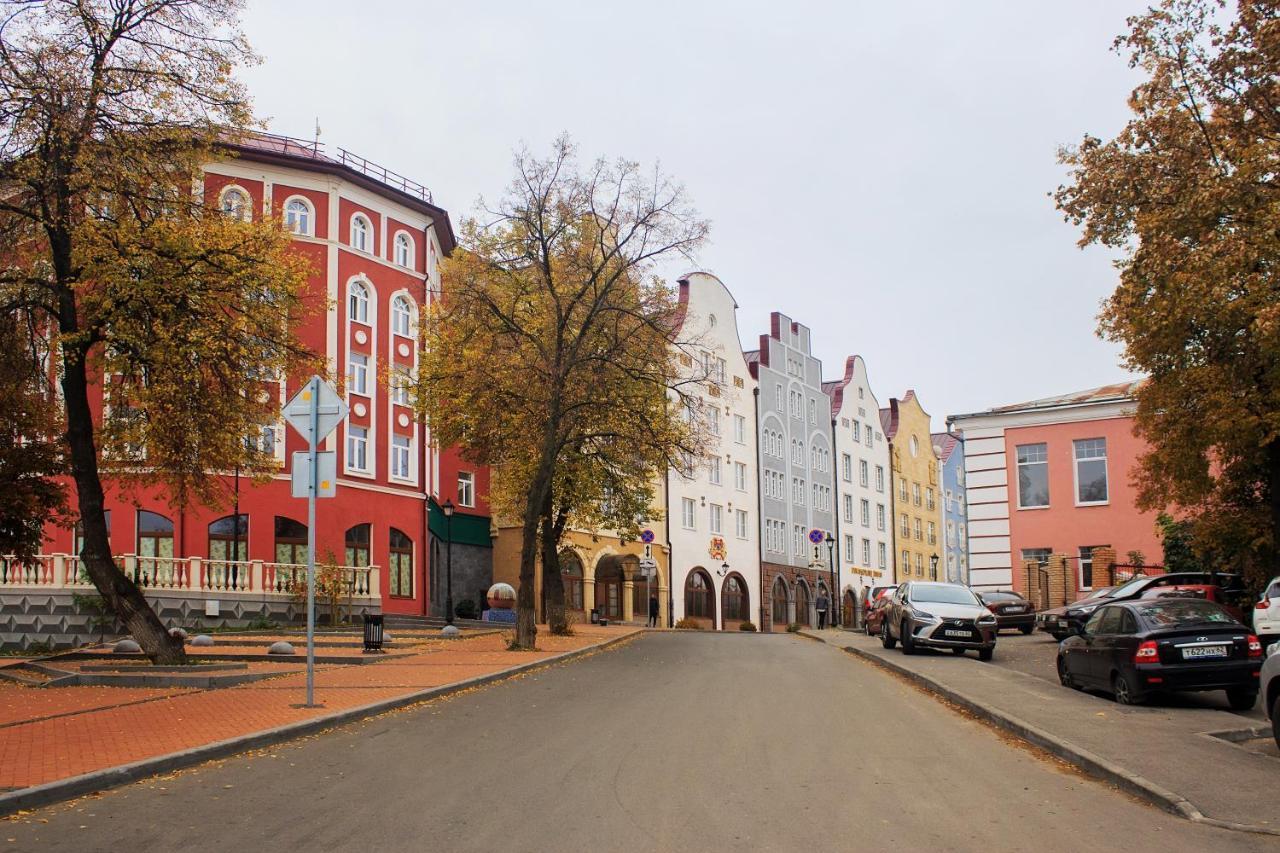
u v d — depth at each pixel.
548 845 7.30
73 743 11.11
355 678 18.27
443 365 31.91
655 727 12.88
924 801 8.84
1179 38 20.88
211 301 19.23
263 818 8.11
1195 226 19.42
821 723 13.39
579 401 28.44
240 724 12.48
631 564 54.25
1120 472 38.56
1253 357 19.88
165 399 19.62
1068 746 11.19
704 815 8.20
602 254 28.16
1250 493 24.77
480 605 49.53
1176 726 13.05
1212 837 7.77
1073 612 27.72
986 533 40.41
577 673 20.45
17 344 19.69
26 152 17.88
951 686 17.08
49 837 7.53
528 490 32.06
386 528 43.81
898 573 85.12
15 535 22.00
